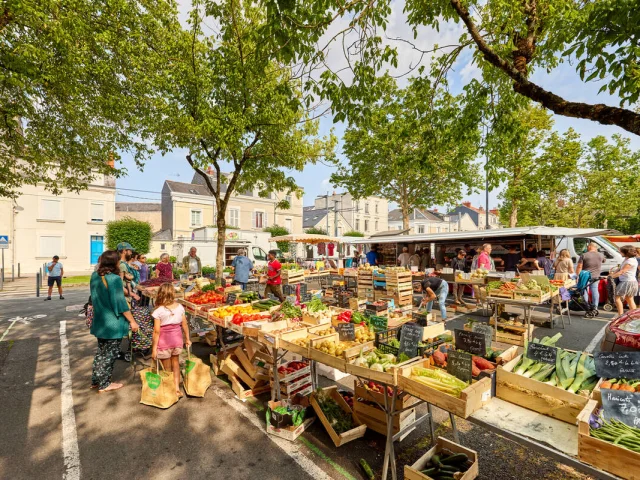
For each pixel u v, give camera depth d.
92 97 7.44
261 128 8.95
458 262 11.29
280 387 4.07
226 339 5.77
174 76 7.54
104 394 4.49
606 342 3.37
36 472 2.98
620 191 20.61
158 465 3.06
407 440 3.43
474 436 3.53
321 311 4.72
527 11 4.11
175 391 4.21
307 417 3.74
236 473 2.94
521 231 10.22
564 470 2.97
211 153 9.75
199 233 22.56
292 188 11.07
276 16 3.50
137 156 9.56
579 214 21.17
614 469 1.72
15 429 3.66
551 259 10.68
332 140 10.70
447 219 53.75
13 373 5.23
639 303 9.37
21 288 16.70
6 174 8.86
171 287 4.37
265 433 3.56
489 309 9.55
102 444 3.39
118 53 7.04
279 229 32.19
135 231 24.61
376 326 4.32
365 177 19.08
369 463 3.06
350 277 13.54
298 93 8.92
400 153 16.59
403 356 3.04
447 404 2.30
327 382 4.83
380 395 3.39
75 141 8.73
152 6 7.44
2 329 8.02
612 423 1.97
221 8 7.47
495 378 2.57
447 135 5.93
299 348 3.57
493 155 5.88
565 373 2.46
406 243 16.88
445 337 3.56
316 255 35.81
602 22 3.07
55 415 3.95
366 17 4.23
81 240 25.14
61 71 6.17
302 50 3.92
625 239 15.11
